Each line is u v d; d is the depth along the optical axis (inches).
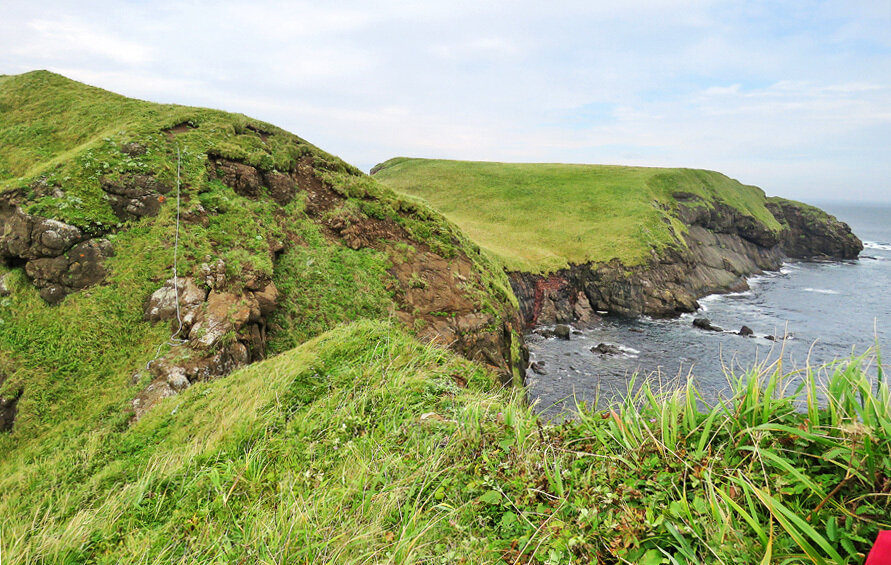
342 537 103.5
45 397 424.5
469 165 3137.3
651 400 117.6
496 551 94.3
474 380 211.9
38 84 924.6
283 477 140.4
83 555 122.0
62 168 605.3
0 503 213.5
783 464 80.2
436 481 121.8
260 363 291.9
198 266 560.4
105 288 522.3
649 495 93.4
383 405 171.0
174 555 115.9
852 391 91.4
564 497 101.9
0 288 515.2
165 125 773.9
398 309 720.3
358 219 832.9
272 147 871.1
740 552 72.3
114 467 202.5
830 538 69.2
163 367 457.1
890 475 71.7
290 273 682.2
